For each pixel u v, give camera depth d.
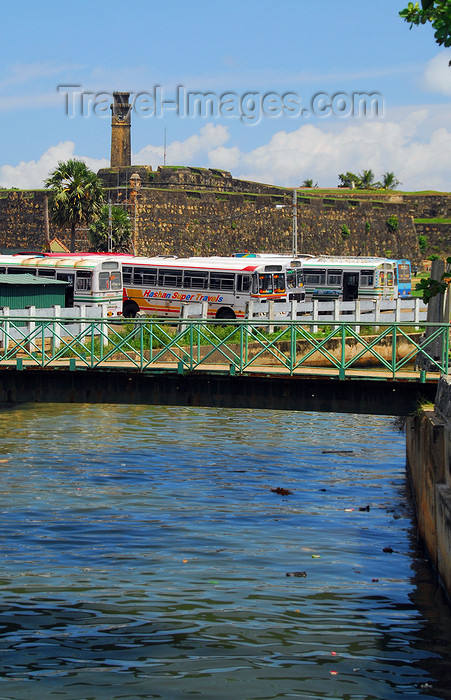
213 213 92.06
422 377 21.02
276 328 42.50
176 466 27.09
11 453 28.02
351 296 51.75
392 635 15.15
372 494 24.48
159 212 87.00
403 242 114.31
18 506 22.05
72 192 75.19
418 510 21.02
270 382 22.09
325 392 21.80
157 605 16.23
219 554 19.05
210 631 15.20
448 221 127.94
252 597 16.70
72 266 43.62
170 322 23.08
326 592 17.05
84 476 25.33
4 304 37.78
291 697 12.98
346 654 14.43
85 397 23.58
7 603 16.19
